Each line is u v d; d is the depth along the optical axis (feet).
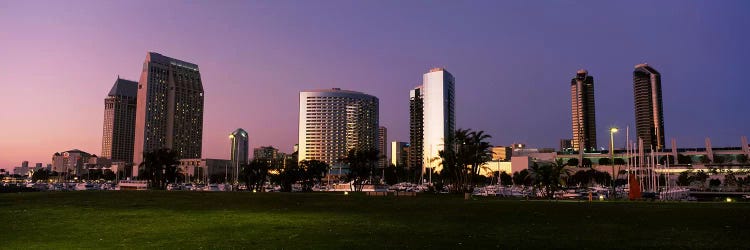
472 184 351.25
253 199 217.97
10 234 111.55
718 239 92.79
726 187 629.51
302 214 153.58
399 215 147.23
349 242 93.35
